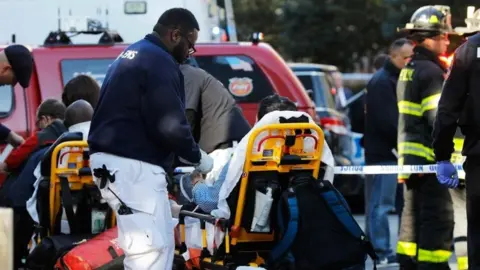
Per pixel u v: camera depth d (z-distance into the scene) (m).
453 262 23.66
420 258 20.14
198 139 20.80
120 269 16.64
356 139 35.38
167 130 14.74
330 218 16.34
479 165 16.06
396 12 78.94
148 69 14.95
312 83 36.88
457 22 60.19
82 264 16.53
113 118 15.00
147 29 28.61
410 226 20.70
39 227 18.48
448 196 20.03
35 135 19.89
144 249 14.84
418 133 20.20
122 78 15.04
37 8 28.38
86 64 25.66
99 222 18.45
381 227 24.44
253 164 16.62
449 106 16.14
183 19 15.41
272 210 16.72
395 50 23.66
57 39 26.14
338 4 79.94
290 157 16.72
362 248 16.38
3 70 18.86
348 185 34.56
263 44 26.81
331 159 17.08
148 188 14.94
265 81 26.33
